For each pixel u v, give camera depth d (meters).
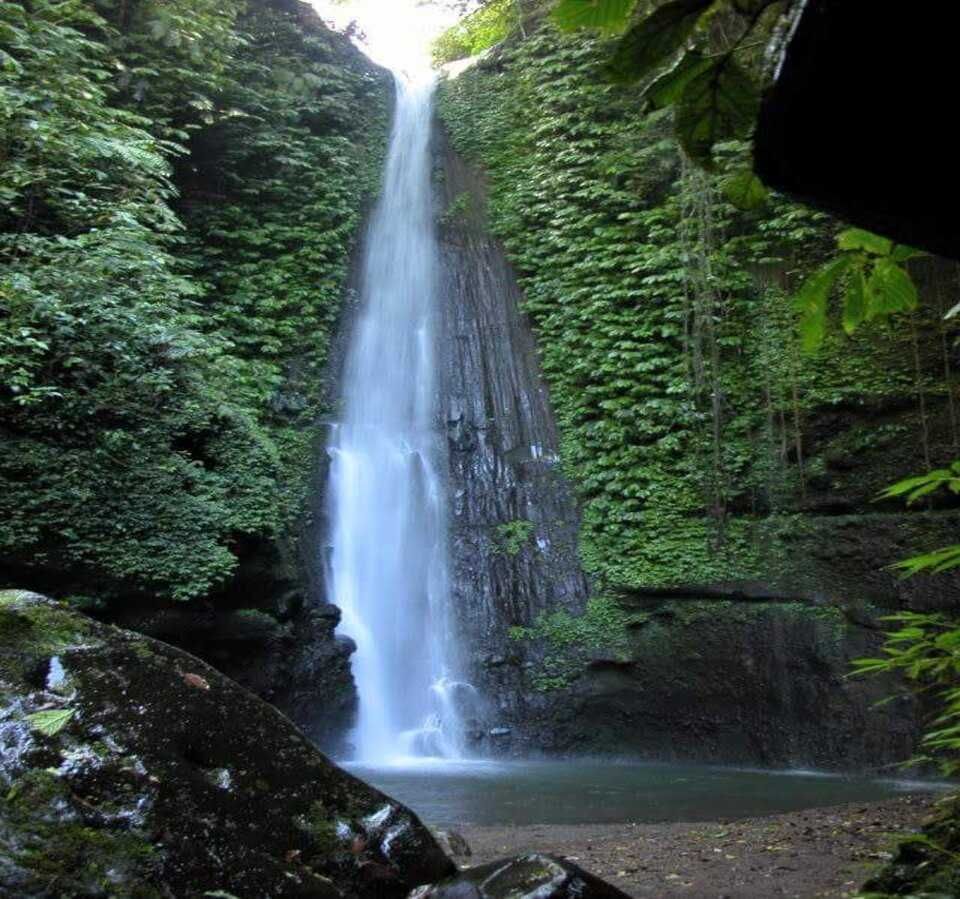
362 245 20.98
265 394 17.08
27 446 11.53
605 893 3.63
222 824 3.66
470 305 20.03
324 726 14.18
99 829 3.34
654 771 13.55
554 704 15.57
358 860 3.94
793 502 15.47
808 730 13.66
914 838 3.46
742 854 6.34
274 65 20.83
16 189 13.23
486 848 7.18
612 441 17.27
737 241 17.20
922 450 14.61
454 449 18.38
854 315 2.23
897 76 0.92
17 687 3.74
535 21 22.58
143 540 11.88
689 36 1.27
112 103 17.14
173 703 4.00
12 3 14.73
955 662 2.58
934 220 1.03
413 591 16.95
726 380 16.75
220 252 18.42
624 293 18.11
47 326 12.05
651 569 15.93
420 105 23.08
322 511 16.73
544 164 20.44
